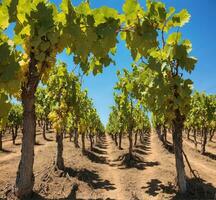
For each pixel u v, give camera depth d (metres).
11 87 3.44
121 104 29.66
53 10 4.45
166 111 12.57
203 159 33.91
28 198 9.75
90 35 4.27
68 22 4.29
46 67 6.43
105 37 4.29
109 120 56.50
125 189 18.17
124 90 25.42
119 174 23.30
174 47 6.13
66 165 22.70
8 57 3.43
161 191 17.19
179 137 14.91
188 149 40.88
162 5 4.75
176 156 15.15
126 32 4.65
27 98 8.66
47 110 39.78
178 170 15.12
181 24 5.29
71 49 4.49
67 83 21.31
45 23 4.18
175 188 17.16
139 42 4.63
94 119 42.75
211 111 38.34
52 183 17.89
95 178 21.05
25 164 9.57
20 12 4.12
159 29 5.10
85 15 4.31
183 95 11.08
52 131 58.31
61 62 21.25
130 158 29.14
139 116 38.00
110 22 4.31
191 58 8.51
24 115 9.16
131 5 4.41
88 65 4.89
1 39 3.95
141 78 11.27
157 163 28.08
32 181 9.83
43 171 19.67
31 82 7.78
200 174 23.11
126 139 62.97
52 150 33.28
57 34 4.35
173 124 14.76
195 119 39.66
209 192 15.58
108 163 29.42
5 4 3.91
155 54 7.23
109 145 53.56
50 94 21.33
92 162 28.53
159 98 10.00
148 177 21.41
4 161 25.19
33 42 4.35
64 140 48.31
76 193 16.44
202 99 38.88
